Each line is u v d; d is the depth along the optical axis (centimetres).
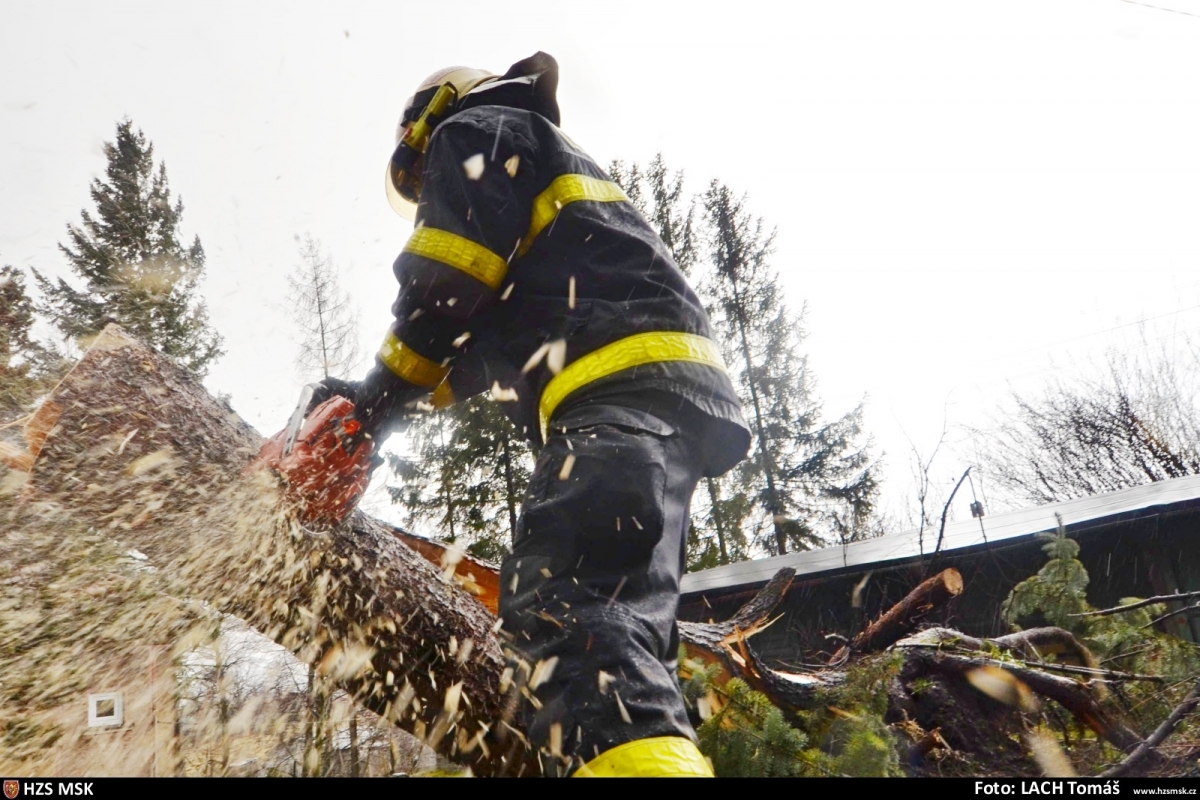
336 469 162
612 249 145
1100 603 826
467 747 212
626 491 123
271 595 206
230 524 210
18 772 215
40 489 213
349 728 428
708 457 146
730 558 1905
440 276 136
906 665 261
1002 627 764
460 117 149
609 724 107
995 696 257
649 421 131
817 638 873
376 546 207
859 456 2091
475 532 1758
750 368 2245
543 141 152
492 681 206
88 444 213
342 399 165
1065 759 236
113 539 215
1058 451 2484
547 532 124
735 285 2316
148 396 216
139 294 1247
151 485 212
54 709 221
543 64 165
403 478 1789
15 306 782
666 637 122
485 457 1780
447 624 207
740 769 211
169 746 264
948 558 780
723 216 2361
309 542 197
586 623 115
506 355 147
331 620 207
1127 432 2400
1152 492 850
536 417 150
